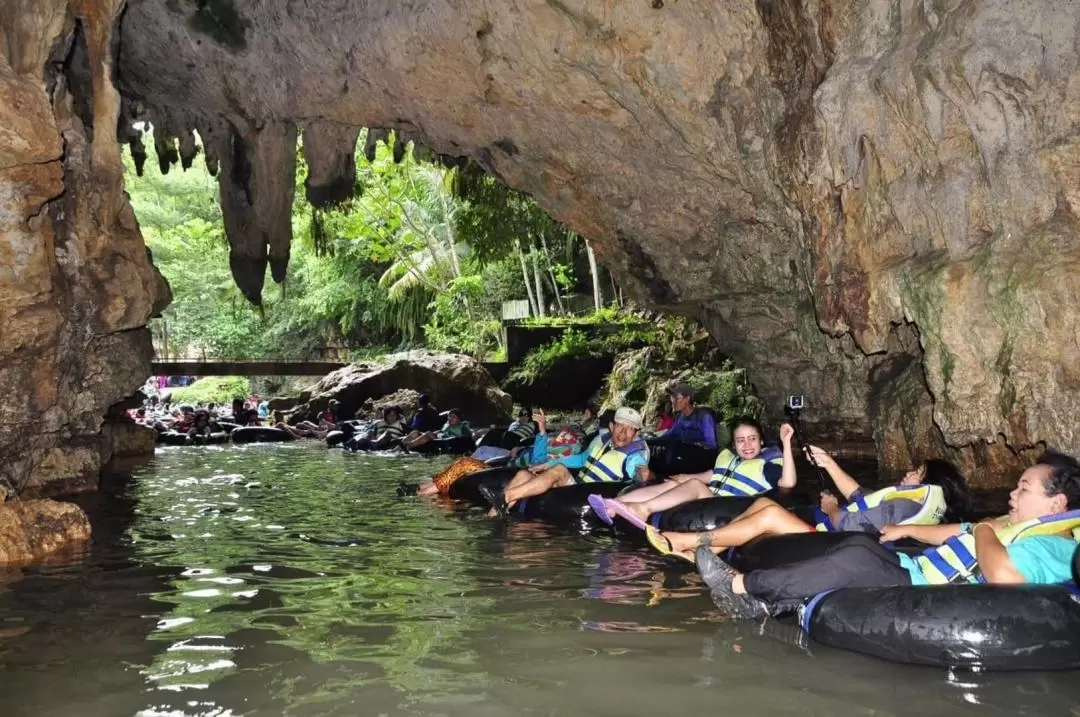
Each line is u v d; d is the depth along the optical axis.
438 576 5.01
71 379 7.79
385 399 19.34
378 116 10.87
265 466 11.95
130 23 10.59
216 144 12.26
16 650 3.66
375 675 3.36
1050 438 6.33
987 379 6.66
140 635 3.87
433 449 14.28
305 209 26.36
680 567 5.24
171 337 32.25
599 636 3.85
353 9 9.66
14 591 4.66
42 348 6.74
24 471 7.18
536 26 8.77
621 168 10.04
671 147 9.32
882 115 7.00
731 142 8.65
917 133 6.77
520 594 4.59
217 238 32.47
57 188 6.33
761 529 4.89
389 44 9.67
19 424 6.86
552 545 5.96
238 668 3.44
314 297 31.19
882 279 7.41
